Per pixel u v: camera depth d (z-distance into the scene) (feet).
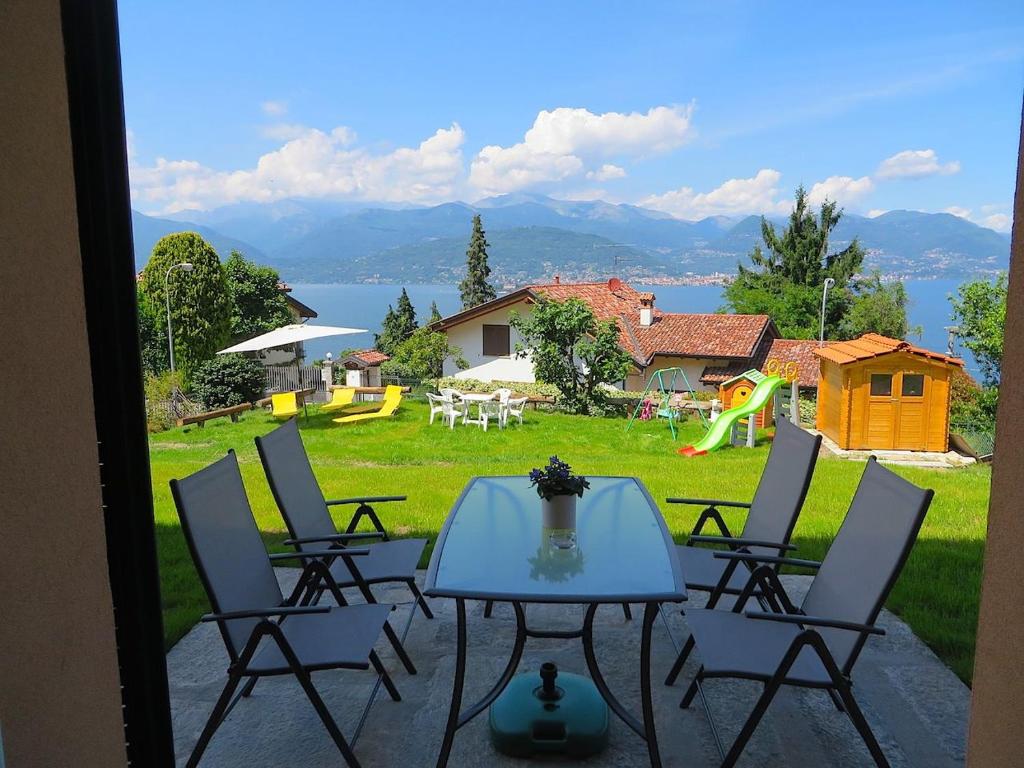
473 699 10.37
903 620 12.88
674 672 10.61
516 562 9.58
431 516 21.11
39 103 5.17
